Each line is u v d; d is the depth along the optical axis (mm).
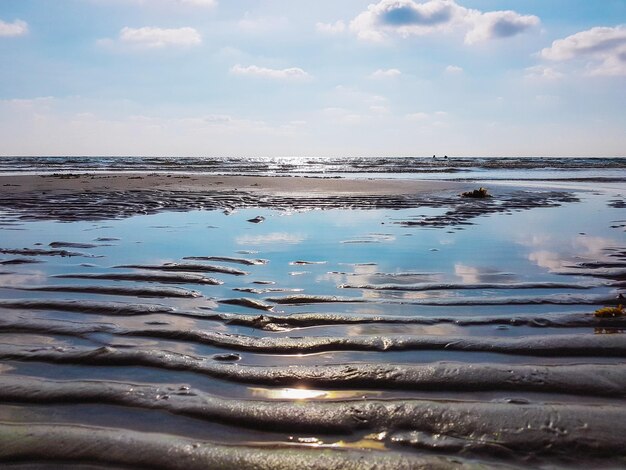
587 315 4512
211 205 14172
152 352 3635
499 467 2363
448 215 12094
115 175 29219
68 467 2342
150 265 6629
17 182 21875
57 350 3711
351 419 2756
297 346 3816
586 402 2912
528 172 39750
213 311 4723
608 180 27922
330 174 36094
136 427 2684
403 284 5727
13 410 2863
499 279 5957
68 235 9047
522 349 3697
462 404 2895
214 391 3111
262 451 2479
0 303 4891
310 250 7723
